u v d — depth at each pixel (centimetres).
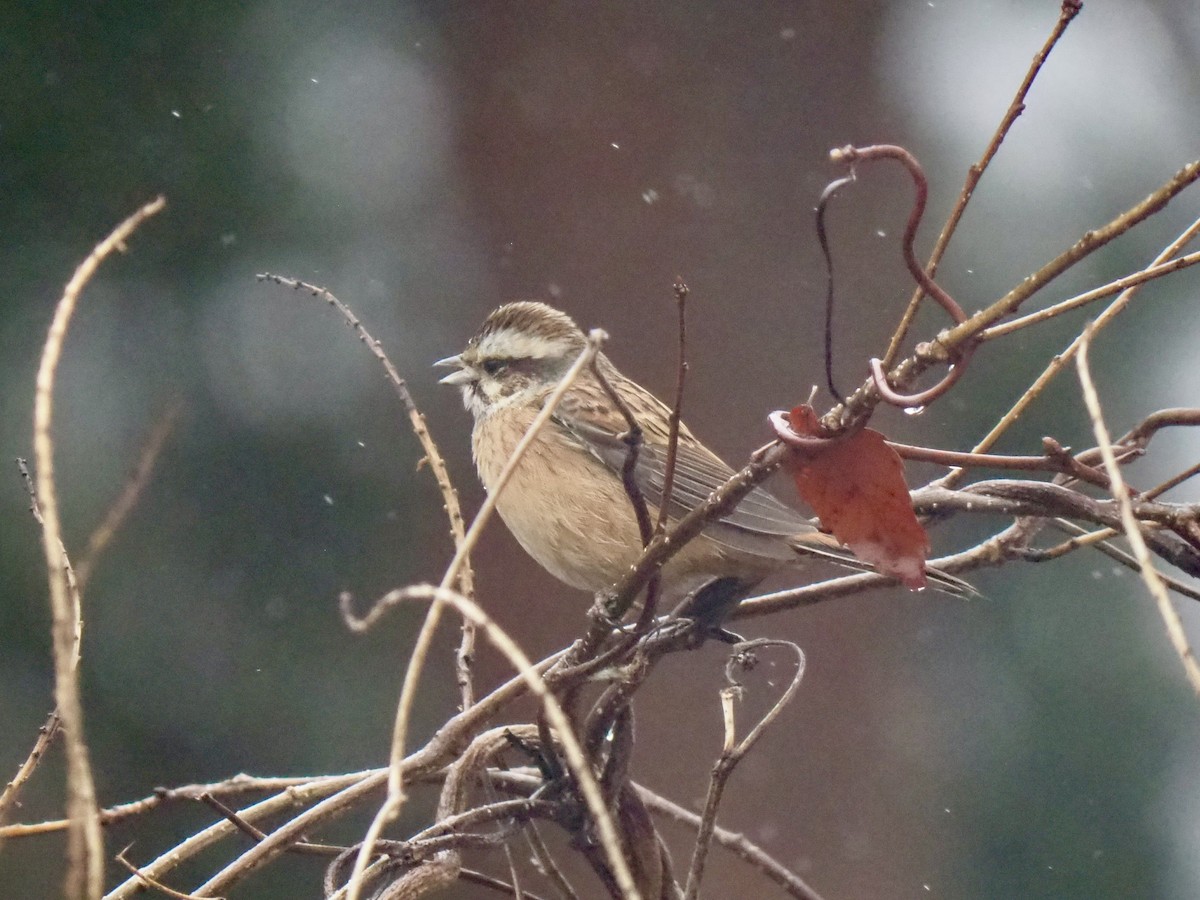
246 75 1205
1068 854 1195
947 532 1254
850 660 1242
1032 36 1368
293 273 1228
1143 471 1199
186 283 1206
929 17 1354
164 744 1165
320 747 1183
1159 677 1206
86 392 1192
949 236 399
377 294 1252
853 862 1202
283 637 1202
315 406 1242
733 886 1187
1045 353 1223
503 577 1230
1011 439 1217
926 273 401
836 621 1250
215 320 1221
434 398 1252
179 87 1191
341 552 1228
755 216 1282
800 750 1221
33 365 1173
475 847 492
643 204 1274
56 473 1173
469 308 1262
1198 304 1221
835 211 1286
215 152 1197
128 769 1156
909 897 1195
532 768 585
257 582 1210
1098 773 1205
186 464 1207
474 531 378
